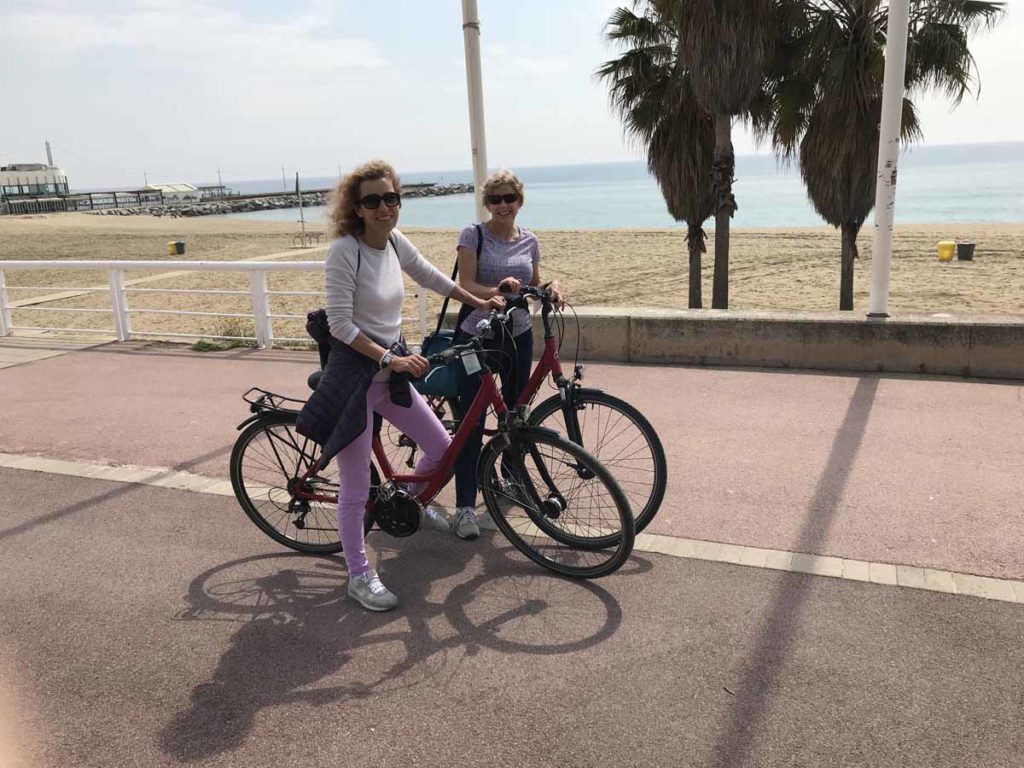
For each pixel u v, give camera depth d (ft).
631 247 83.87
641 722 8.31
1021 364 19.67
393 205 10.05
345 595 11.17
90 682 9.28
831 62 36.11
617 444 14.19
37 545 12.87
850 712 8.32
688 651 9.50
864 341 20.86
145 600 11.10
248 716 8.62
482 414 11.66
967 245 63.21
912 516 12.69
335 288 9.96
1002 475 14.11
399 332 10.87
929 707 8.34
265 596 11.18
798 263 66.69
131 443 17.76
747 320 21.75
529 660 9.46
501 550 12.37
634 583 11.09
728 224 40.45
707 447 16.07
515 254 12.71
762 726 8.17
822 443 16.03
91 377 24.00
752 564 11.44
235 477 12.76
